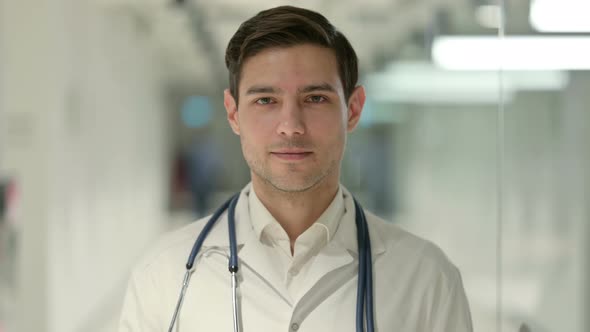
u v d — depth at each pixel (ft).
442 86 16.20
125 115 18.75
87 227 13.09
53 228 10.43
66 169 11.41
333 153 3.50
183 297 3.67
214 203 32.14
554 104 5.63
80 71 12.92
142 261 3.99
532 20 5.37
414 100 20.56
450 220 15.51
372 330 3.42
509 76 5.65
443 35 14.47
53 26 10.76
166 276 3.81
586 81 5.49
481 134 13.80
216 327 3.54
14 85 10.02
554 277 5.61
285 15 3.48
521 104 5.73
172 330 3.65
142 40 21.15
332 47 3.51
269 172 3.48
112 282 15.56
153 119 25.68
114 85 16.90
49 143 10.31
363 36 18.44
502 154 5.79
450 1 13.19
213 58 23.48
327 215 3.71
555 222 5.69
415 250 3.85
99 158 14.69
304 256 3.71
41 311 10.05
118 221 17.24
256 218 3.78
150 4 16.66
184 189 32.99
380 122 22.34
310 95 3.44
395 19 16.81
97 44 14.80
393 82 21.54
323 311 3.54
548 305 5.52
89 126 13.58
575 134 5.61
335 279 3.66
